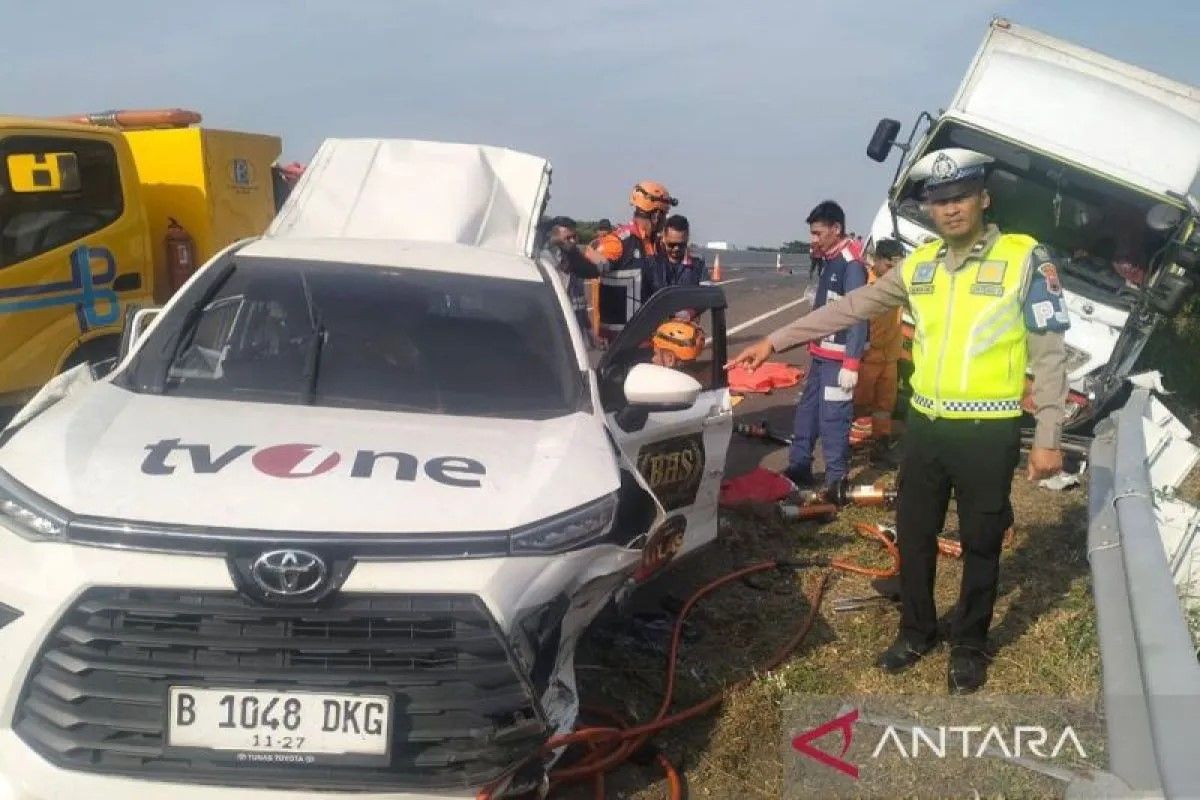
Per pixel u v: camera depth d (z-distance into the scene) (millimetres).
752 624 5426
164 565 2998
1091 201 9984
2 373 7195
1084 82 10078
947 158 4527
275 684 3000
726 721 4387
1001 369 4582
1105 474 4785
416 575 3086
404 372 4191
